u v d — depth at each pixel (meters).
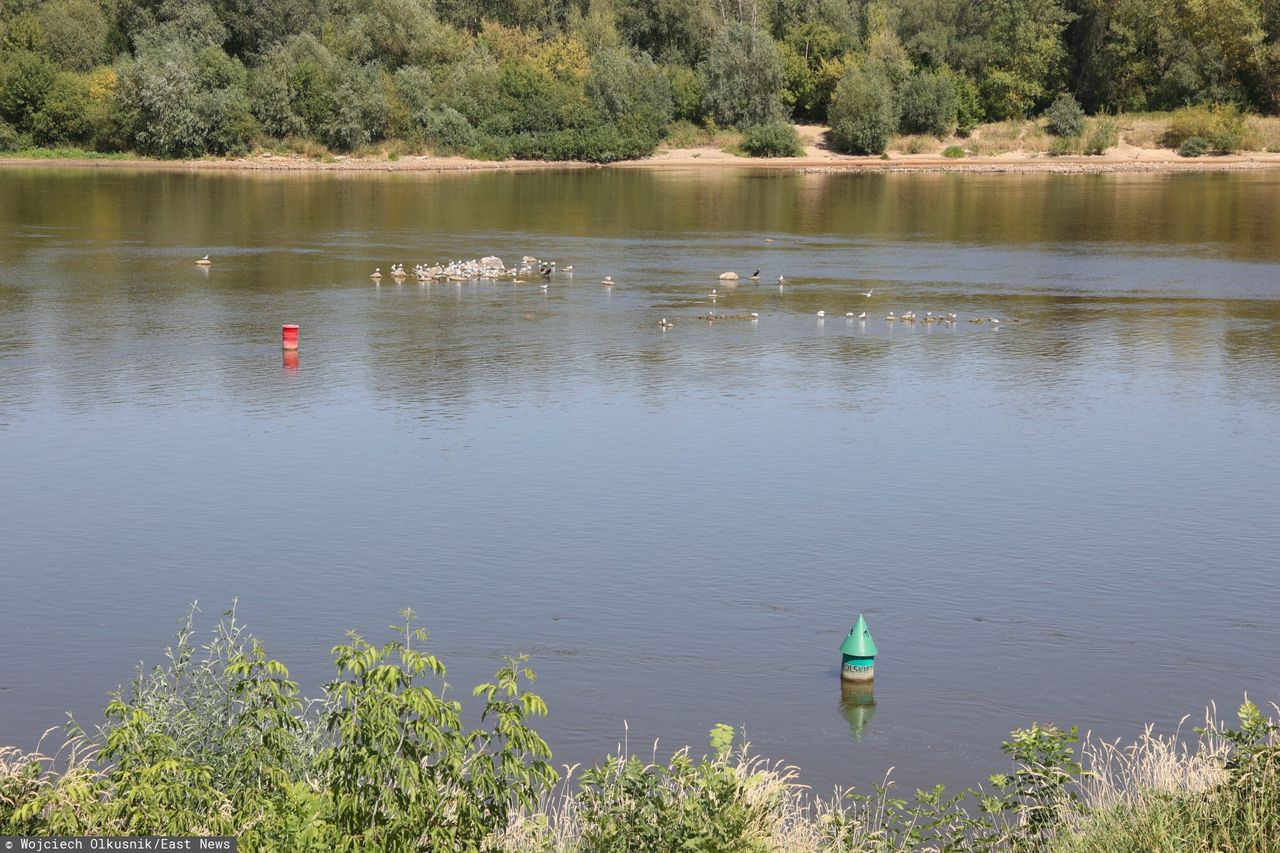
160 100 137.12
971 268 67.88
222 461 32.03
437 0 171.75
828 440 34.22
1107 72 160.38
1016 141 154.75
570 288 60.25
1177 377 41.84
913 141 154.50
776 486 30.34
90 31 150.88
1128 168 141.88
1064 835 13.66
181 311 53.03
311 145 142.00
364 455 32.56
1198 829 12.74
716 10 172.38
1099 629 22.78
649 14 172.00
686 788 13.57
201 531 27.23
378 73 144.88
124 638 22.16
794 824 14.74
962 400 38.66
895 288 60.72
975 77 161.88
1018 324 51.38
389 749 11.45
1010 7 160.62
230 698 13.83
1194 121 152.50
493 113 150.38
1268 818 12.51
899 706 19.89
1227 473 31.55
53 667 21.02
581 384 40.38
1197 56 157.50
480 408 37.34
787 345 46.78
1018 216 95.12
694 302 56.38
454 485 30.25
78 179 119.88
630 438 34.28
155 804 11.48
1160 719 19.55
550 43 161.75
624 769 15.02
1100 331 49.81
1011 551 26.38
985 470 31.70
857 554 26.14
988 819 16.17
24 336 47.41
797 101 161.75
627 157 149.25
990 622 23.02
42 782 12.78
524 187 118.44
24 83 140.00
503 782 11.85
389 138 145.88
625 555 26.00
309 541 26.66
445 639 22.17
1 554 25.91
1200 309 55.09
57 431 34.62
